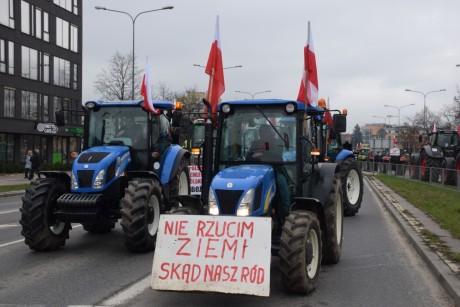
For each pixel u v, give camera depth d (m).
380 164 40.81
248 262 5.65
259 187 6.22
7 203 19.33
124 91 44.69
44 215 8.81
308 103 7.88
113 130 10.11
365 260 8.45
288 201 6.91
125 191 8.69
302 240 6.03
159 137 10.58
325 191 7.64
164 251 5.85
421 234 10.04
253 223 5.77
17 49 41.28
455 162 22.75
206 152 7.18
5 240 10.35
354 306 5.90
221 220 5.86
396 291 6.56
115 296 6.25
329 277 7.27
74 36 50.34
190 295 6.29
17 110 41.19
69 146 49.50
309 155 7.63
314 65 7.98
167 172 10.58
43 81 45.00
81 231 11.34
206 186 7.13
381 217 13.95
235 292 5.58
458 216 12.11
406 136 65.62
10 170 37.72
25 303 5.97
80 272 7.52
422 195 18.23
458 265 7.38
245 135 7.29
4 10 39.69
